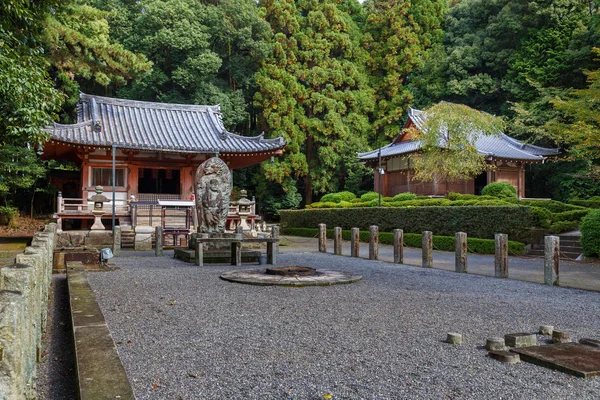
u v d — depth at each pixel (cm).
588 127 1502
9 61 824
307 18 3744
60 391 311
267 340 420
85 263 1025
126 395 254
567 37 3152
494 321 521
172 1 3166
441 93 3812
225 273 885
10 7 894
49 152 2252
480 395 298
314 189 3600
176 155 2358
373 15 4162
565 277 961
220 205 1312
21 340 179
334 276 841
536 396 298
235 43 3588
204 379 318
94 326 401
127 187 2272
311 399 286
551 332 462
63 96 1120
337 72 3597
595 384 321
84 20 2155
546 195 3384
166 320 498
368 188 3906
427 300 650
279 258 1327
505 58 3541
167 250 1644
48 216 2856
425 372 341
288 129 3384
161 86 3419
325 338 430
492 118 2162
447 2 4712
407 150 2777
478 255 1510
